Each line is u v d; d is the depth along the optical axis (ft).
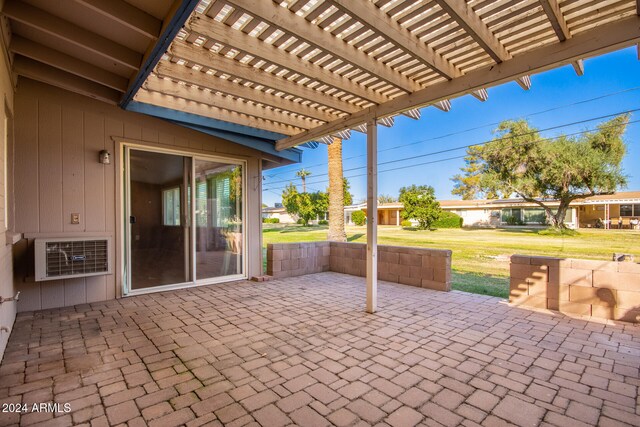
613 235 56.34
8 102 10.32
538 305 13.35
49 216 13.08
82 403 6.35
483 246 43.47
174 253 16.72
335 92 12.76
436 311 12.89
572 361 8.37
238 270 19.40
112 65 10.61
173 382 7.21
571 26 8.37
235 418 5.90
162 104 13.19
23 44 9.63
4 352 8.69
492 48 8.80
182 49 9.27
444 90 11.09
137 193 15.55
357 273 20.67
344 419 5.88
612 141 49.52
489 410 6.20
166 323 11.30
